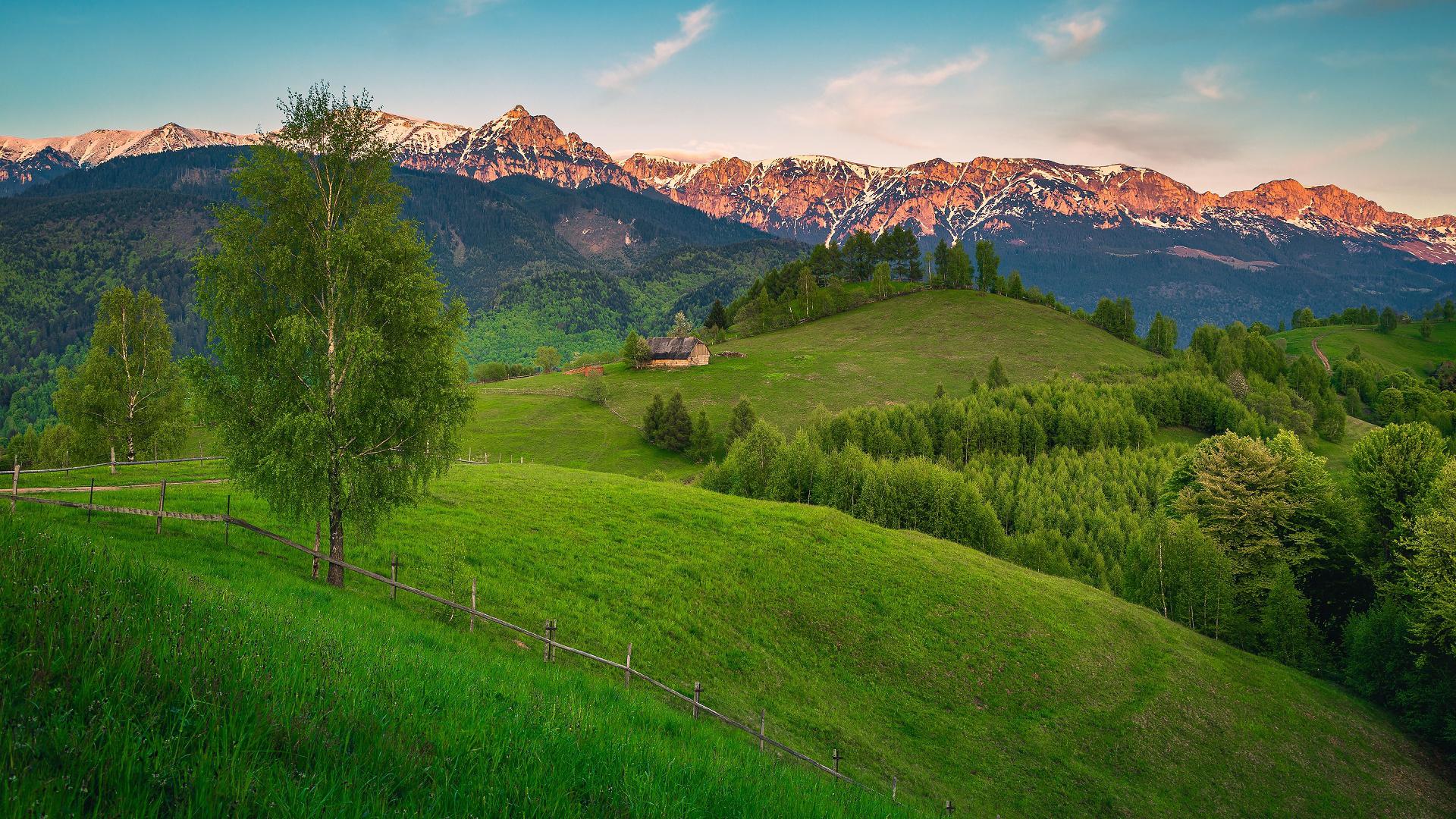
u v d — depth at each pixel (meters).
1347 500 65.94
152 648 7.59
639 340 198.62
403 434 28.39
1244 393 159.75
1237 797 36.56
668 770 11.50
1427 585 51.12
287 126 27.06
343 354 26.92
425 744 8.59
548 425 155.50
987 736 35.56
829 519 56.00
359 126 28.08
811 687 34.75
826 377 182.38
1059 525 97.56
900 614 43.88
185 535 29.09
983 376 178.75
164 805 5.75
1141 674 45.59
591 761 10.38
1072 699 40.62
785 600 42.00
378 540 36.16
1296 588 61.41
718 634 36.47
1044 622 47.78
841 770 27.39
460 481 54.28
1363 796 39.66
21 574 8.17
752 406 165.50
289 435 25.95
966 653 41.97
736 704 30.44
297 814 5.96
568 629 32.16
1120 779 35.19
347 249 26.48
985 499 104.56
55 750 5.63
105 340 57.44
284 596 22.19
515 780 8.40
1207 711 43.34
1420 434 65.19
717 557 44.97
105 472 43.41
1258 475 66.19
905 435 133.00
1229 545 66.38
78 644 7.09
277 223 26.81
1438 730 48.41
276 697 7.75
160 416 59.00
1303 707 48.00
